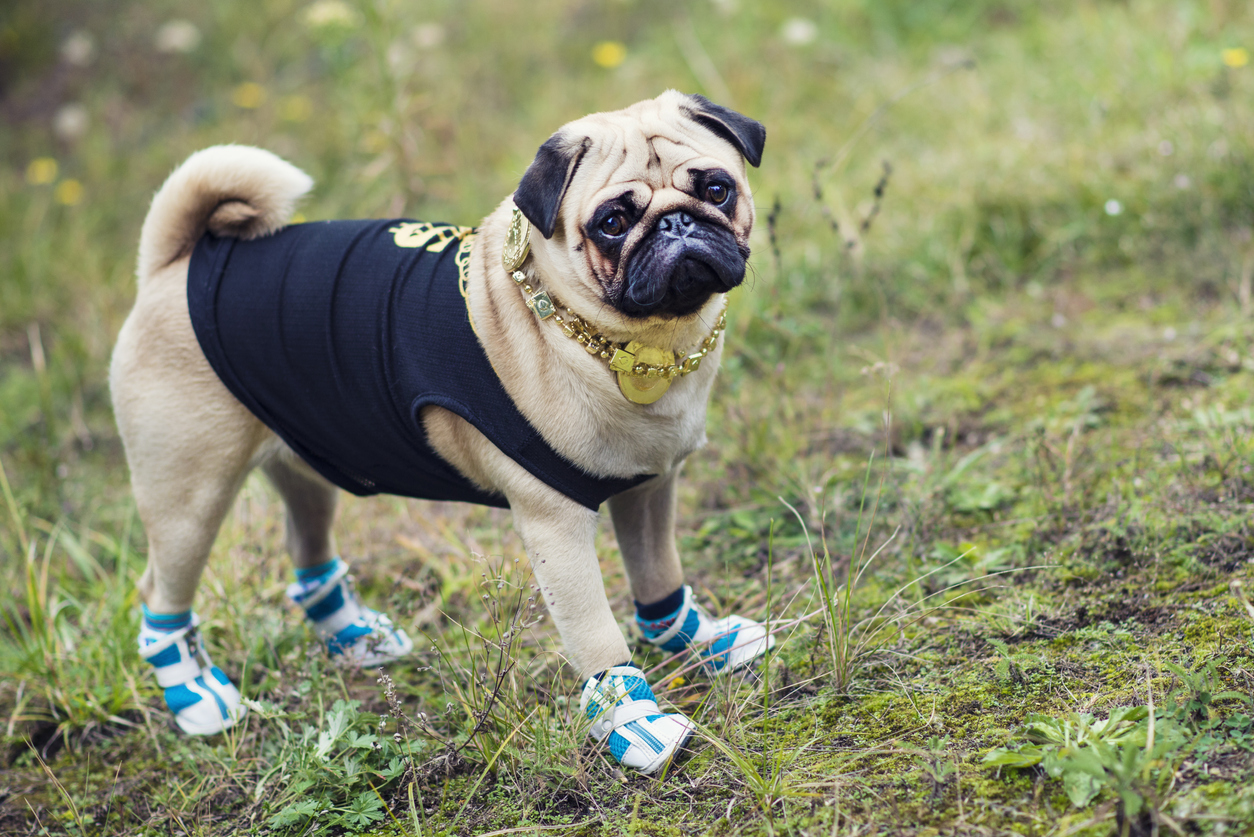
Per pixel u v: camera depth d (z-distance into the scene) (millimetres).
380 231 2592
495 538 3553
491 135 6336
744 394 3893
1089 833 1864
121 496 4207
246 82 7660
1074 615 2602
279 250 2613
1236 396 3369
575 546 2348
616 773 2357
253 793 2588
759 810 2143
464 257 2428
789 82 6352
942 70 6004
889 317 4504
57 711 3062
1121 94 5156
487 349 2307
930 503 3229
